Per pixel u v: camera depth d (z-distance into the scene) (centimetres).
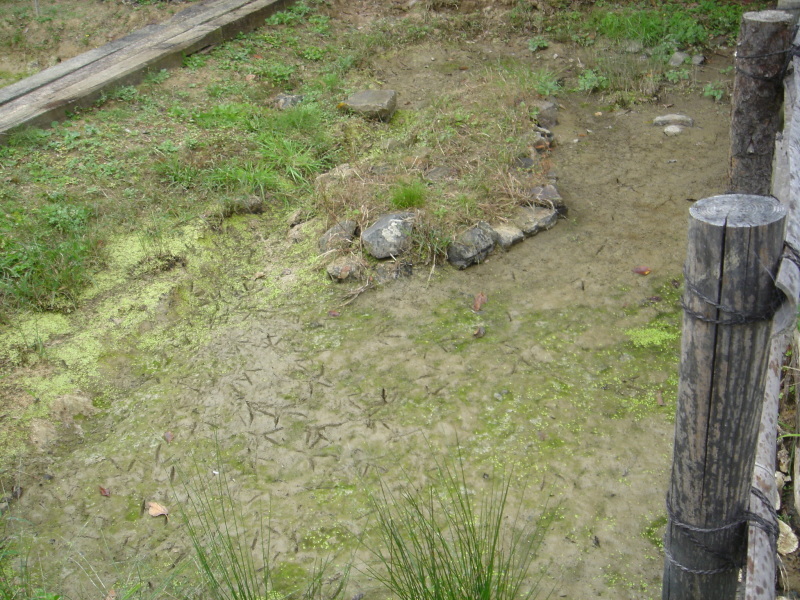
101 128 665
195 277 518
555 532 337
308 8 923
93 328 475
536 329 457
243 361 447
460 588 283
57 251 512
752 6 875
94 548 344
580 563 323
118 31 951
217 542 341
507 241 526
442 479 366
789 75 437
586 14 898
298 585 321
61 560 338
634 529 338
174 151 631
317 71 794
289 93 750
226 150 639
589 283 493
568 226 550
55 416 415
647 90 736
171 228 556
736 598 286
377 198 562
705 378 221
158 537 348
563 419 396
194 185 598
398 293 494
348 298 492
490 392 414
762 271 203
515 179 577
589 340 447
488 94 718
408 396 415
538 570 320
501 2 928
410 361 438
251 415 410
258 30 873
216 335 470
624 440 382
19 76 923
